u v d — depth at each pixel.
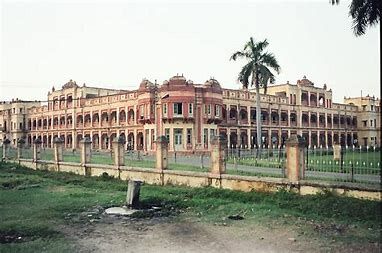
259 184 17.36
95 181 24.16
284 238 11.23
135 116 52.06
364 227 12.13
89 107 61.75
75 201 17.59
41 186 22.97
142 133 51.09
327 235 11.39
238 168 22.19
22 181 24.86
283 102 61.72
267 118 58.59
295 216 13.85
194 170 21.34
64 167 29.66
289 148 16.52
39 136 74.81
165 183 21.61
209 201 16.77
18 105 78.69
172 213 15.20
